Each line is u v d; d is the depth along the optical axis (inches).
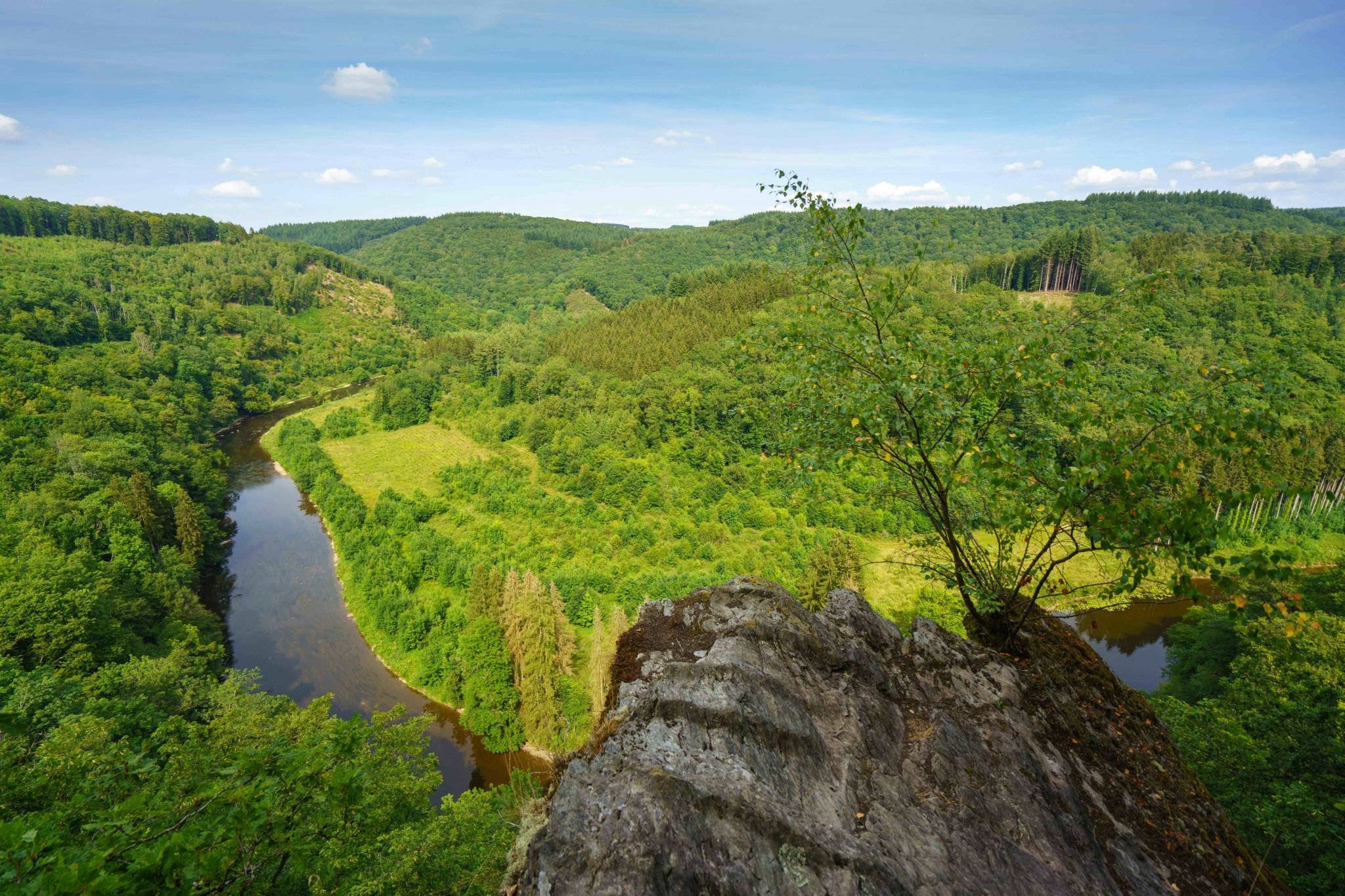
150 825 270.1
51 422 3452.3
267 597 2471.7
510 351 6505.9
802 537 2972.4
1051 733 322.0
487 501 3314.5
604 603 2336.4
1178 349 4042.8
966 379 363.3
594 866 200.2
